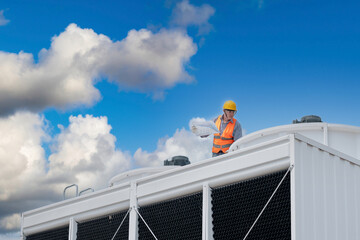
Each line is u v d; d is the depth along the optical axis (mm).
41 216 12586
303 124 10102
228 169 8938
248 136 10383
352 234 8812
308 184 8180
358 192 9242
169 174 9930
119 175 12398
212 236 8977
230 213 8836
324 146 8672
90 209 11367
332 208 8516
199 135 10891
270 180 8406
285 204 8117
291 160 8070
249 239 8438
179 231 9594
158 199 10055
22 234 12977
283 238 8039
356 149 10141
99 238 11141
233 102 12453
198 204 9406
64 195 12617
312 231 8000
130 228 10391
